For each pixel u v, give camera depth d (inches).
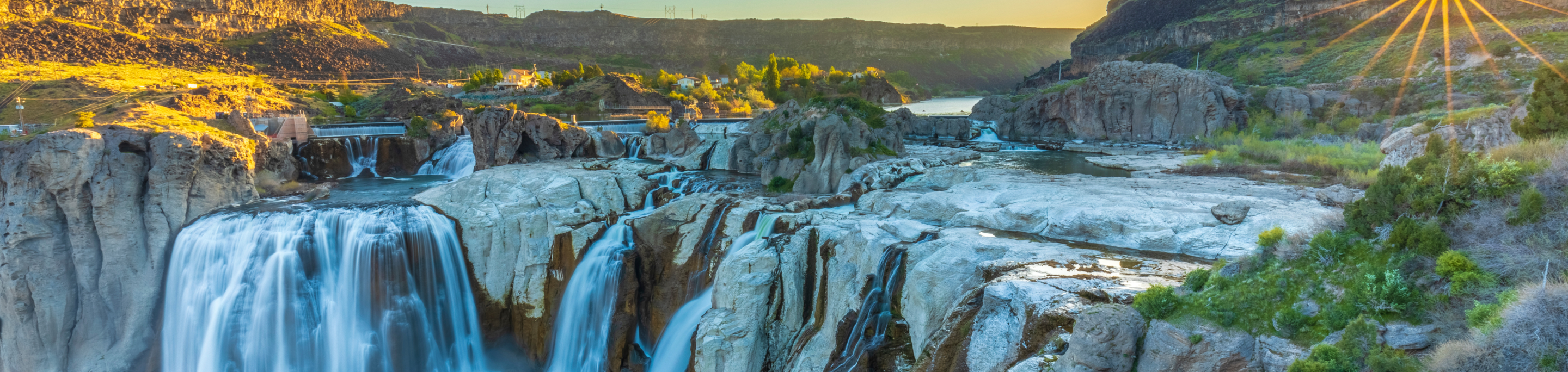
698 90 6717.5
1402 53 4047.7
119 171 1907.0
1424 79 3535.9
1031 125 3890.3
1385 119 3068.4
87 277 1860.2
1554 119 1152.8
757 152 2519.7
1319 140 2834.6
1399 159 1752.0
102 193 1854.1
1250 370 655.8
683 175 2465.6
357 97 4672.7
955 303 1032.8
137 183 1946.4
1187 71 3380.9
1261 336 674.8
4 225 1765.5
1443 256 652.7
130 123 2244.1
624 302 1721.2
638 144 3009.4
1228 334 681.6
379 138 2878.9
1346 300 669.9
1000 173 2022.6
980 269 1075.9
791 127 2429.9
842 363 1201.4
